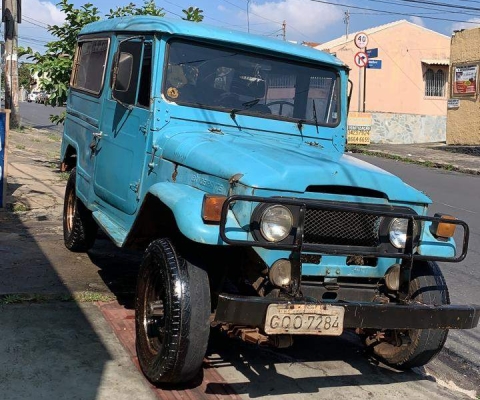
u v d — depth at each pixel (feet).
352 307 11.01
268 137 15.16
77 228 20.25
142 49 15.08
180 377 11.55
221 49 15.14
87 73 20.24
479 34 66.03
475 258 24.41
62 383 11.84
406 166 56.95
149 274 12.37
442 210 34.06
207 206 10.78
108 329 14.64
